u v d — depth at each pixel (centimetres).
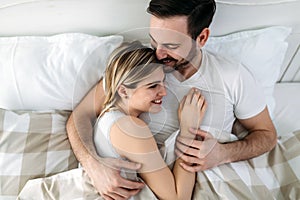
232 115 115
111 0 108
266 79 124
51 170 105
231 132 122
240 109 113
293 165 112
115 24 117
